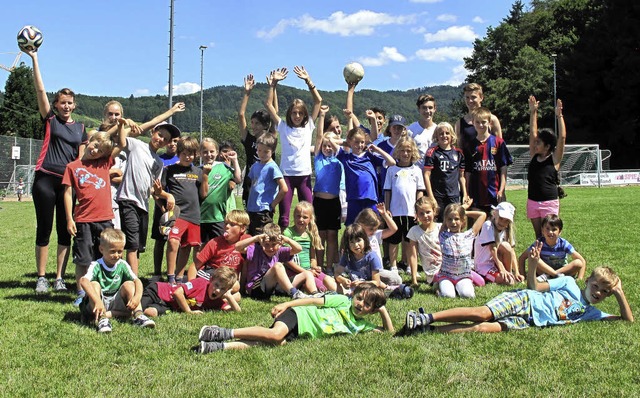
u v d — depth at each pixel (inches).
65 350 177.8
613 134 1967.3
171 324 211.9
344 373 155.9
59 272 280.8
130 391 144.0
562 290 213.2
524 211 745.6
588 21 2119.8
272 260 270.7
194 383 149.5
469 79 2807.6
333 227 339.3
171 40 1039.0
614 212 691.4
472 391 142.9
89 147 256.2
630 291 259.3
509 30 2664.9
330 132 358.6
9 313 223.1
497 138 339.0
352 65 394.3
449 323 209.5
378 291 196.9
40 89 277.0
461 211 278.7
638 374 154.3
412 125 378.0
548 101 2137.1
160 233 314.5
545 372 155.7
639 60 1857.8
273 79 362.6
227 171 313.0
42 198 274.4
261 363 165.2
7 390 144.3
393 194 329.7
